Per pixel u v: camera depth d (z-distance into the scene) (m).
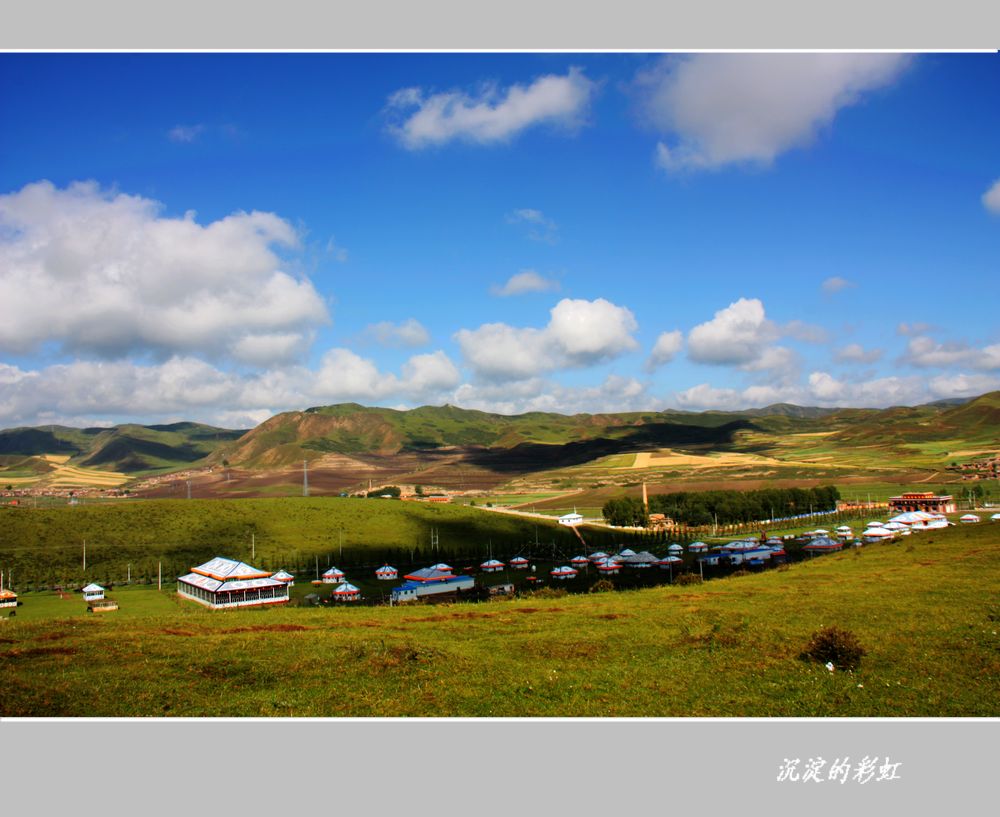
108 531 147.12
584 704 25.39
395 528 173.50
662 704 25.23
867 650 30.56
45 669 28.94
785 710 24.52
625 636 35.41
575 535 187.25
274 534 157.50
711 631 35.31
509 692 26.62
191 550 140.00
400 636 36.47
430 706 25.38
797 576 61.94
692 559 148.38
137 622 42.88
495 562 145.50
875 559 69.75
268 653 31.80
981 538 75.25
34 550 131.88
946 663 28.16
